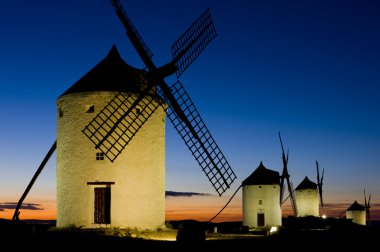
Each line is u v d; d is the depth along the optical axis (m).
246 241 20.67
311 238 23.95
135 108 23.53
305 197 62.31
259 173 51.41
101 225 22.91
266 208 49.59
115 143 22.64
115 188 23.02
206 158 24.77
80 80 24.78
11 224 19.67
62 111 24.30
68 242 17.97
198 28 24.94
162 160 24.44
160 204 24.02
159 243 18.31
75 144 23.45
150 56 23.38
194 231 17.33
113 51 25.78
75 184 23.25
